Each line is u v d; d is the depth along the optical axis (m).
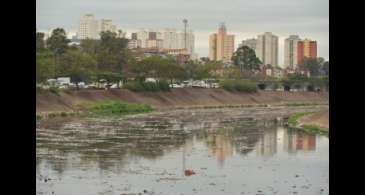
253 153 55.84
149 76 179.75
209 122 103.50
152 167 45.53
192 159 50.84
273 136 74.69
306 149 59.41
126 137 71.38
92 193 34.12
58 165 46.12
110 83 157.00
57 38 150.75
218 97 189.88
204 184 37.59
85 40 176.25
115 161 48.97
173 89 176.50
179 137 72.50
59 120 100.88
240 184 37.75
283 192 34.91
